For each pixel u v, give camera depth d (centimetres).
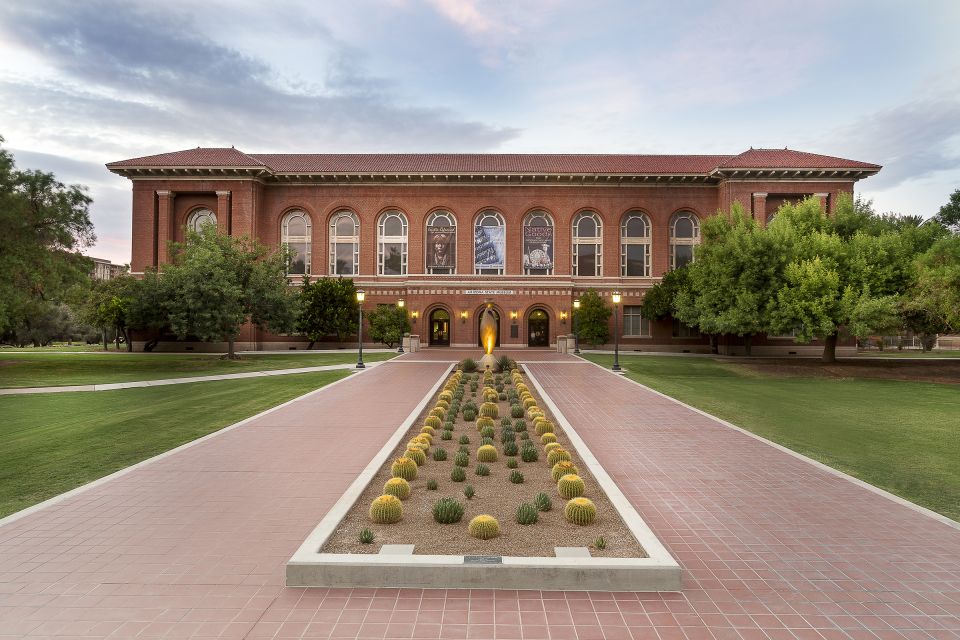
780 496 798
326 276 4234
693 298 3584
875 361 3312
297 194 4312
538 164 4566
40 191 2838
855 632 457
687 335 4241
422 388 1884
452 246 4316
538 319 4197
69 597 503
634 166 4441
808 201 3281
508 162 4641
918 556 600
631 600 504
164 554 593
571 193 4291
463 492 779
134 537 638
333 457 1006
